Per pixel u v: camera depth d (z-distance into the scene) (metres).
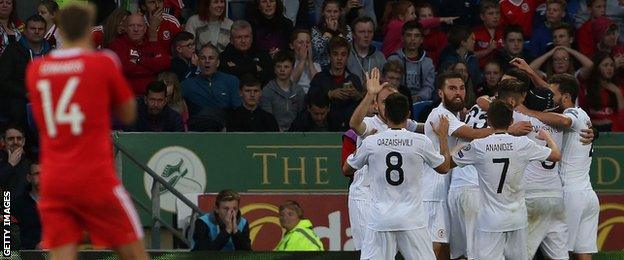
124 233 26.75
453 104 37.81
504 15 51.28
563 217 38.41
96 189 26.23
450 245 39.19
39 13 49.28
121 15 48.31
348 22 52.00
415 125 39.69
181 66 49.00
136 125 46.94
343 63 47.56
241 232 42.72
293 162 46.72
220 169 46.72
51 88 26.17
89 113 26.11
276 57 47.84
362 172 39.22
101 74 26.19
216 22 50.31
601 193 47.28
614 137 47.31
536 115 38.19
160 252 39.72
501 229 36.91
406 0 51.00
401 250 36.62
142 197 46.72
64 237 26.44
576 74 49.91
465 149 37.00
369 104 37.53
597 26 51.31
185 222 46.50
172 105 47.59
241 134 46.72
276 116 47.97
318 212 46.56
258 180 46.78
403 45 49.56
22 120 46.94
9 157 45.06
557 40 50.19
